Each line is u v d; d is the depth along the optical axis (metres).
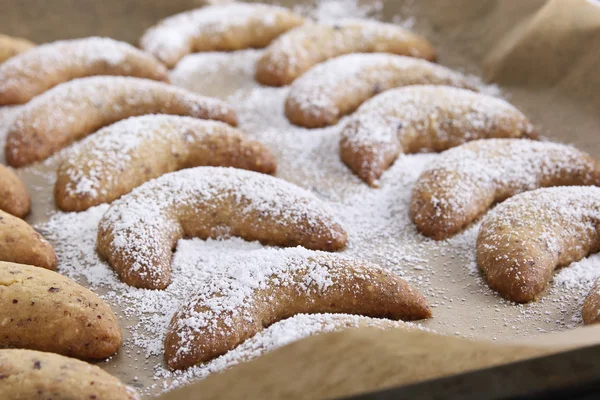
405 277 0.37
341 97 0.44
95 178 0.40
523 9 0.46
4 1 0.50
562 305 0.36
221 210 0.38
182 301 0.36
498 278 0.36
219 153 0.41
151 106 0.43
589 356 0.32
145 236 0.37
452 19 0.49
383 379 0.32
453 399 0.32
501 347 0.32
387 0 0.51
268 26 0.49
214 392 0.32
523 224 0.37
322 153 0.42
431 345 0.32
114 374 0.34
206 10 0.49
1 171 0.40
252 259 0.36
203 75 0.47
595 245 0.37
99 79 0.44
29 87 0.45
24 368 0.32
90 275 0.37
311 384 0.32
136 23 0.51
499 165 0.40
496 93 0.45
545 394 0.32
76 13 0.50
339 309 0.35
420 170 0.41
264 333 0.34
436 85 0.45
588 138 0.42
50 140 0.42
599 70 0.43
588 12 0.44
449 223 0.38
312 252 0.36
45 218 0.39
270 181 0.39
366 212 0.40
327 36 0.47
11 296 0.34
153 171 0.40
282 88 0.46
